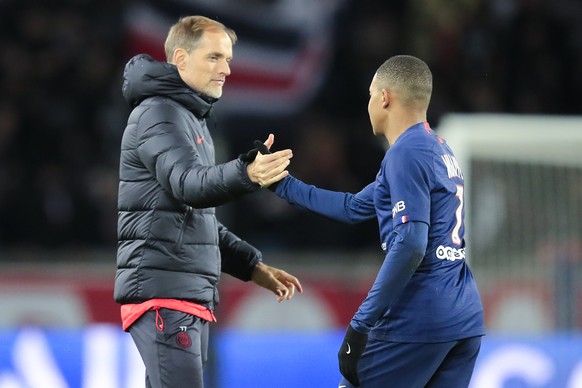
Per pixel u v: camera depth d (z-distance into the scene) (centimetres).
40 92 3969
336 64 4188
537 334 3089
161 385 1595
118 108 3988
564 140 3228
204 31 1652
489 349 2653
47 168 3797
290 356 2533
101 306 3134
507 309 3197
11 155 3825
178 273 1608
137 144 1611
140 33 4094
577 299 3130
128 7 4103
